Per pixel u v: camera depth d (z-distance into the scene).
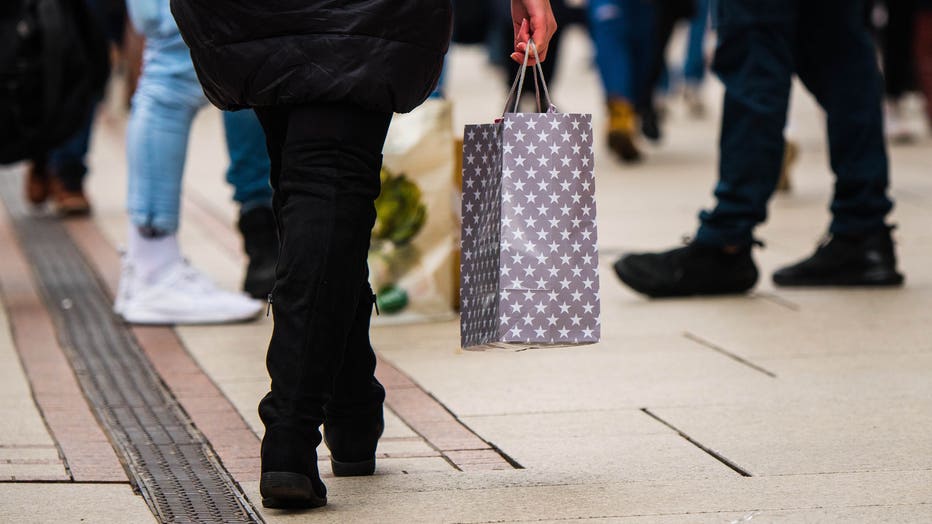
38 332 10.42
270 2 5.80
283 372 5.91
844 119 11.33
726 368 8.92
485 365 9.13
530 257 6.13
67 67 11.31
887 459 6.91
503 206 6.12
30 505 6.33
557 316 6.15
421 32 5.91
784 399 8.15
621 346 9.61
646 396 8.28
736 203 11.10
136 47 14.58
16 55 11.16
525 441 7.39
